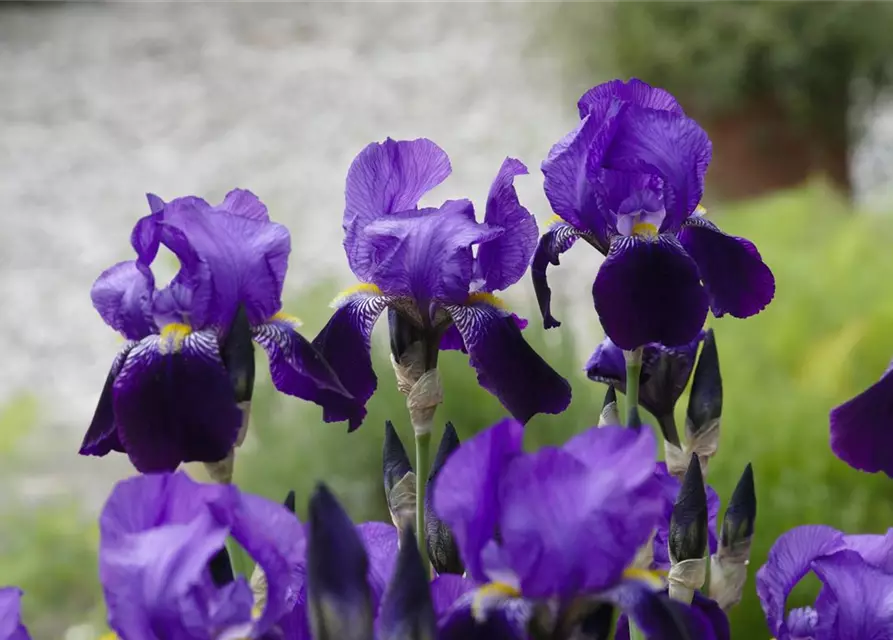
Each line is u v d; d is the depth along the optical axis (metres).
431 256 1.08
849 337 1.86
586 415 1.67
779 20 3.34
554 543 0.93
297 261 3.73
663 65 3.46
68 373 3.23
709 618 1.05
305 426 1.73
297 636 0.96
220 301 1.03
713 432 1.11
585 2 3.56
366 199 1.10
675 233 1.09
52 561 1.98
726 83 3.37
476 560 0.94
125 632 0.92
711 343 1.10
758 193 3.55
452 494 0.93
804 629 1.02
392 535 1.01
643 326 1.07
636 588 0.94
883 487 1.58
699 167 1.09
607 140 1.08
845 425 1.08
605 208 1.09
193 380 1.02
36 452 2.64
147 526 0.93
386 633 0.92
